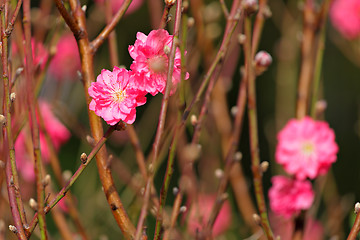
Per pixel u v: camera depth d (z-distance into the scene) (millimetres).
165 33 1309
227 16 1407
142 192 1413
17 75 1358
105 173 1344
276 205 1486
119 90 1312
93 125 1350
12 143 1327
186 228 1476
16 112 1428
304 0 1564
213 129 1642
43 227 1323
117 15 1362
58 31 1462
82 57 1356
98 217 1662
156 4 1598
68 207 1492
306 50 1562
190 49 1548
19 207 1327
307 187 1479
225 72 1629
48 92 1677
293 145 1483
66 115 1588
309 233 1606
